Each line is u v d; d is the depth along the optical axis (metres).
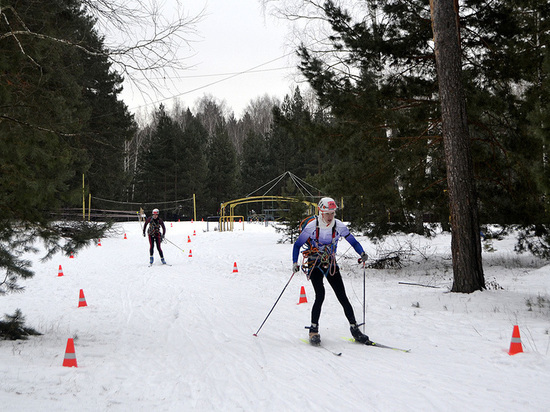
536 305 7.94
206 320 8.14
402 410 3.76
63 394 4.04
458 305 8.27
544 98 10.55
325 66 13.05
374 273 14.09
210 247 25.14
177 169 56.25
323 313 8.38
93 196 37.00
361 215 14.95
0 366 4.71
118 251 24.45
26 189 5.74
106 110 26.31
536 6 11.30
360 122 12.43
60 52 6.97
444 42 9.65
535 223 12.48
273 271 15.32
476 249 9.38
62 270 16.88
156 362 5.46
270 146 61.16
